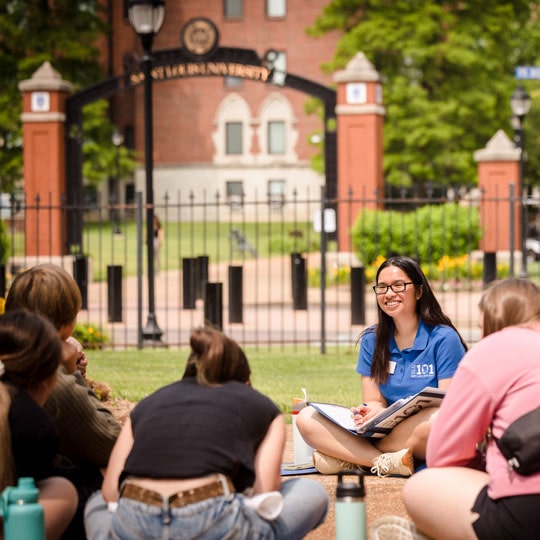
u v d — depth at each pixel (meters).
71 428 5.36
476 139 49.09
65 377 5.41
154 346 17.53
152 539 4.59
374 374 7.53
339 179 30.69
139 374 13.55
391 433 7.19
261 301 26.72
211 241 49.47
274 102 67.81
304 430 7.44
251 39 66.38
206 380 4.98
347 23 51.25
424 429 6.99
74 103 31.86
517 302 5.11
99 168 56.66
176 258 40.69
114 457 4.96
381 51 49.03
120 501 4.73
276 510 4.77
